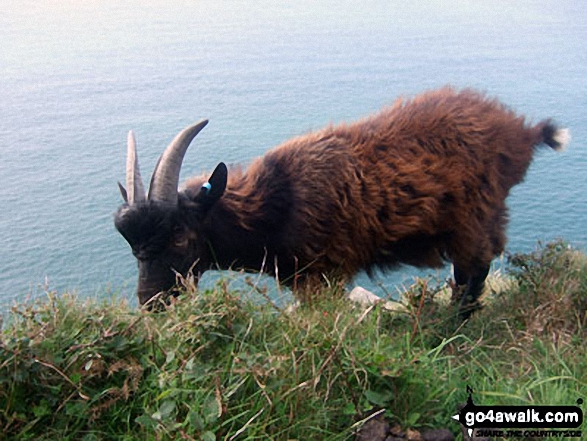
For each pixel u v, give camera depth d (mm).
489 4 25891
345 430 1070
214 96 10602
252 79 12203
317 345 1163
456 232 1758
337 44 17453
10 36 20797
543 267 1800
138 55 16438
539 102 9172
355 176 1681
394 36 18484
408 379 1138
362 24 21719
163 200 1563
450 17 22672
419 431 1092
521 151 1834
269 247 1704
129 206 1562
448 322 1664
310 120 8227
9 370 1094
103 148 7336
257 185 1703
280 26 22016
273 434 1043
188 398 1093
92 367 1131
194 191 1683
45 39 20047
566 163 6012
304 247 1685
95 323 1211
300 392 1089
